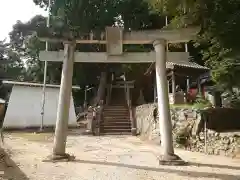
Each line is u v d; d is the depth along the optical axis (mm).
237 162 8445
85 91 29203
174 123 12523
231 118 11945
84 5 23594
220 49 9297
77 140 14445
